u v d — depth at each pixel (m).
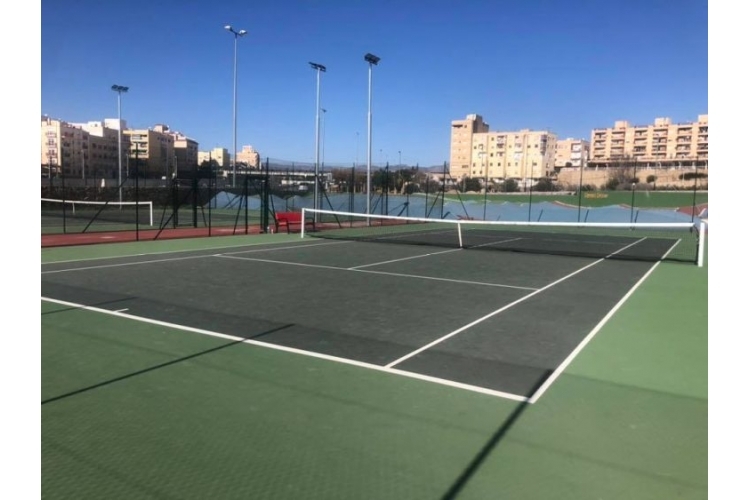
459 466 3.56
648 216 35.12
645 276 12.98
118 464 3.52
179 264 13.67
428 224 37.25
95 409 4.40
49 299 8.85
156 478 3.36
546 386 5.11
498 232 30.98
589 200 36.81
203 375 5.27
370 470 3.49
